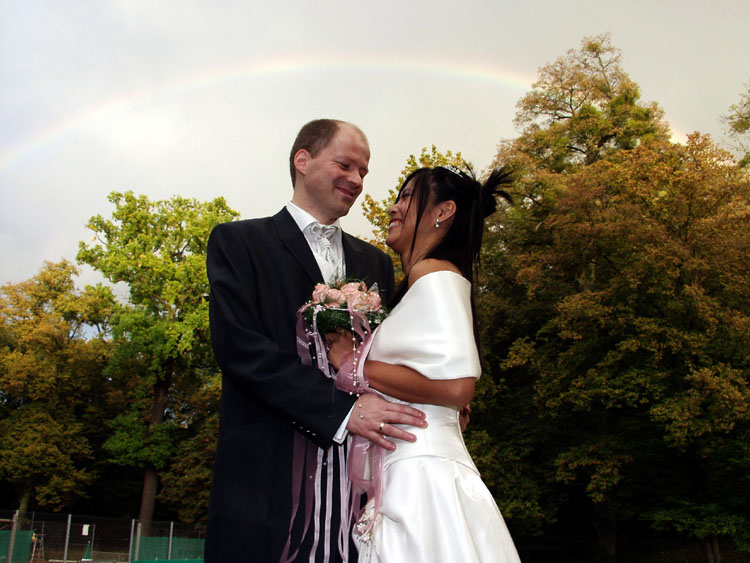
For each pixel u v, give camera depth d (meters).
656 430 20.59
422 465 2.35
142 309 32.34
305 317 2.65
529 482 20.45
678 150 18.14
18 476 33.56
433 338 2.32
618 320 17.44
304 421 2.44
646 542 25.05
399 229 2.85
